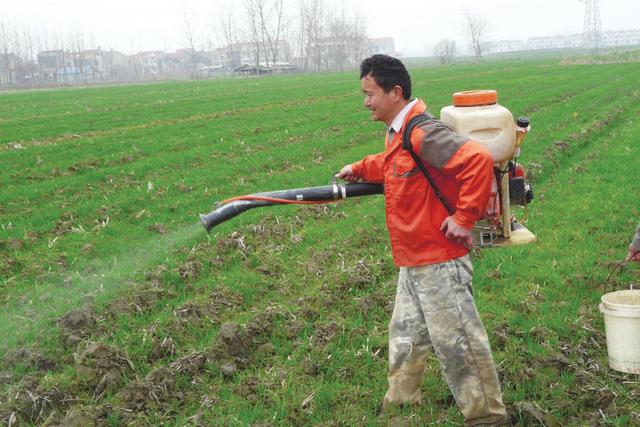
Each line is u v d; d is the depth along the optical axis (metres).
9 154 15.92
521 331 5.77
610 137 17.14
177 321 6.02
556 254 7.91
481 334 4.04
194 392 4.99
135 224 9.65
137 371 5.29
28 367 5.28
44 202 11.14
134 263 7.73
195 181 12.40
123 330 5.94
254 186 11.89
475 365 4.02
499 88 33.19
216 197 11.05
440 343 4.01
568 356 5.34
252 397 4.84
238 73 112.75
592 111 22.19
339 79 51.06
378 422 4.45
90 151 16.39
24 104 33.91
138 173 13.32
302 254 8.12
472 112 3.88
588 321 5.95
